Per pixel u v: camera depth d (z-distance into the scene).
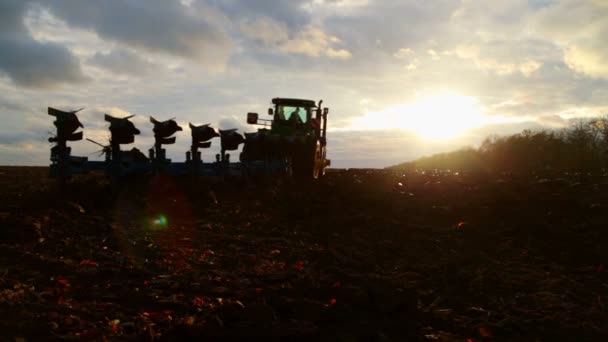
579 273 7.89
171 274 6.86
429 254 8.93
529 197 13.91
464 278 7.41
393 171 29.52
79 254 7.56
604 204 12.39
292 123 20.41
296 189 15.55
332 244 9.44
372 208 13.27
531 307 6.30
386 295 6.18
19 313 4.93
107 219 10.32
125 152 13.32
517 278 7.46
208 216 11.37
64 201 10.94
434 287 7.04
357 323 5.40
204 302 5.72
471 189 16.16
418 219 11.97
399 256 8.78
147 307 5.57
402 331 5.32
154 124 12.89
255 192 14.40
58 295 5.68
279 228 10.60
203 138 13.35
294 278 7.02
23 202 10.99
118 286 6.20
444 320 5.75
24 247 7.66
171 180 13.08
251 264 7.73
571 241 9.66
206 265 7.50
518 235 10.21
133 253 7.92
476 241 9.91
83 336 4.58
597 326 5.66
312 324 5.23
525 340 5.29
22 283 5.91
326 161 21.67
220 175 14.16
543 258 8.73
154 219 10.64
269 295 6.15
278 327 5.00
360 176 22.45
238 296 6.09
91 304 5.49
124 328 4.89
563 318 5.86
